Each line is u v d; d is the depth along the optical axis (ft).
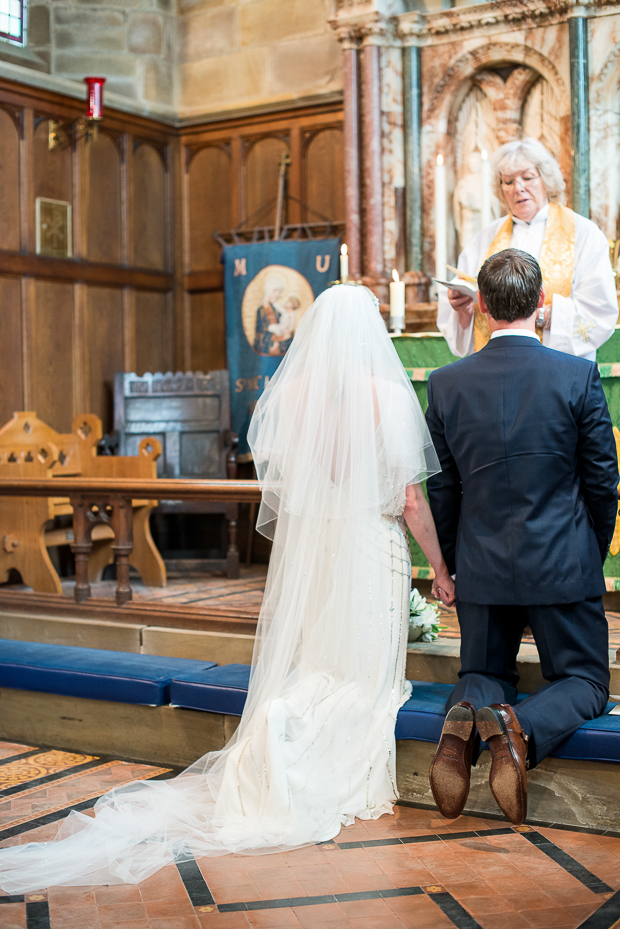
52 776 12.48
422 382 15.79
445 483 10.87
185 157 24.62
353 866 9.50
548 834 10.25
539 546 10.05
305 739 10.59
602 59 18.93
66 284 22.43
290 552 11.21
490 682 10.34
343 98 21.61
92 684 13.26
